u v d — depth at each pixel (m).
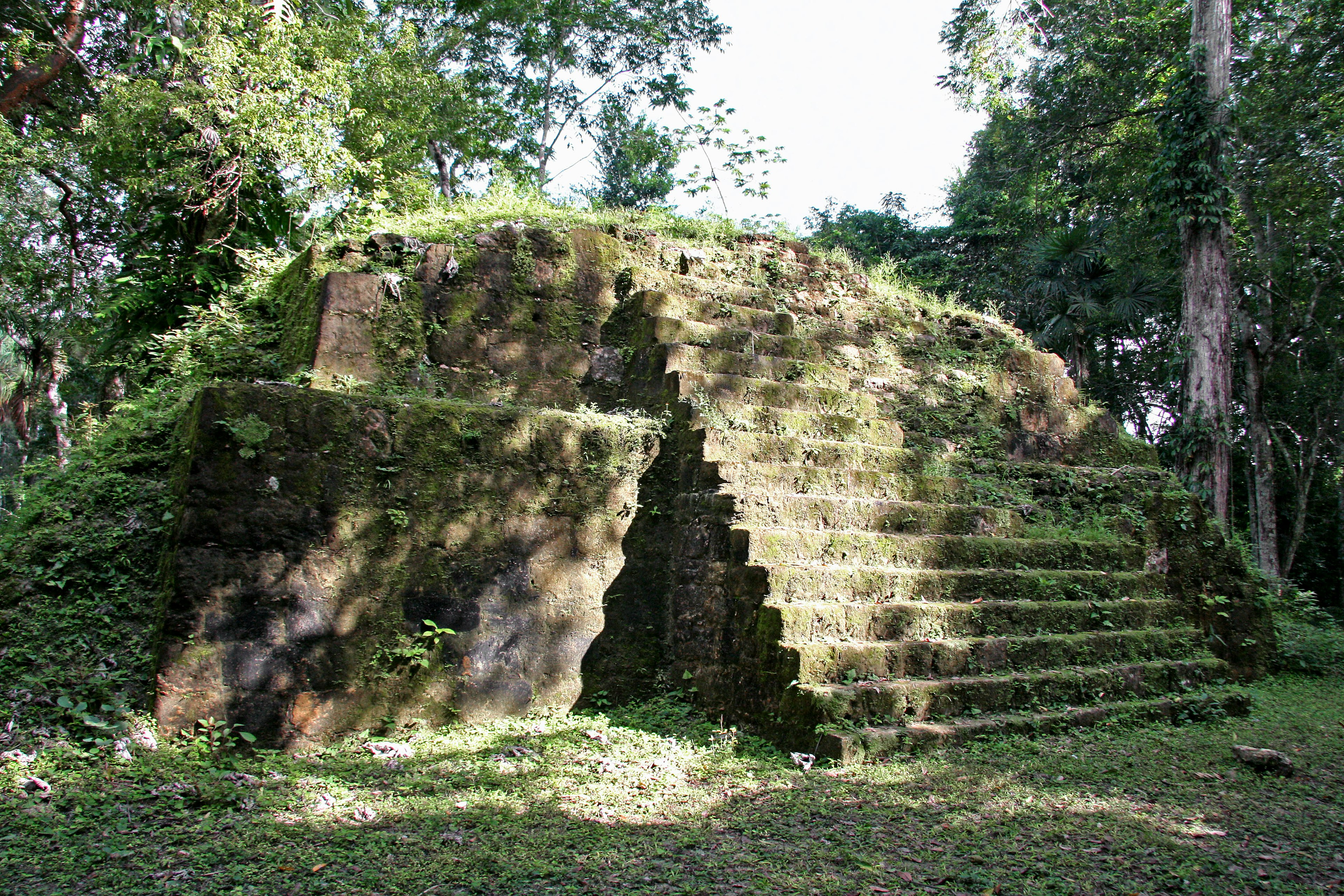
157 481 5.37
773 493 5.82
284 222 11.40
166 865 3.07
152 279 10.91
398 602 5.02
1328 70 16.20
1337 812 4.01
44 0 14.76
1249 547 11.59
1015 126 21.47
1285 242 18.28
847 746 4.34
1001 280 23.23
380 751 4.56
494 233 7.15
